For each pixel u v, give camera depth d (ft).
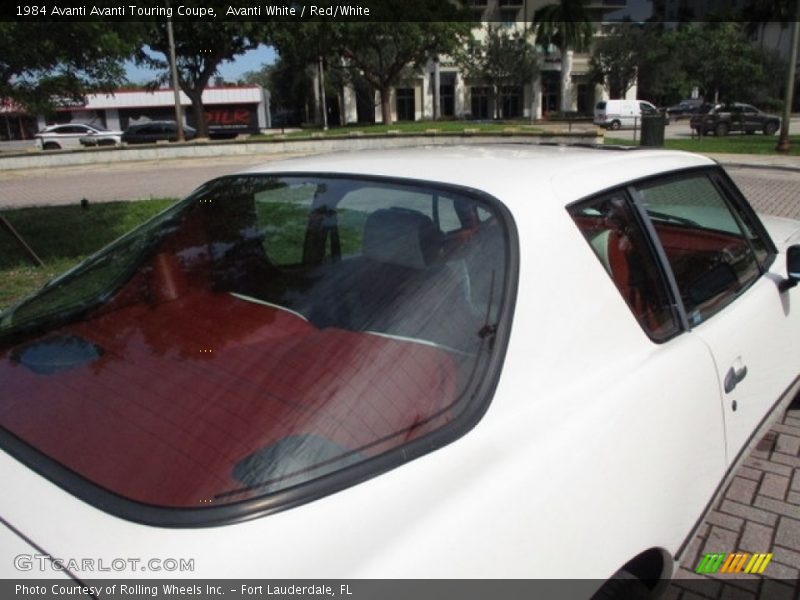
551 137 72.33
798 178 49.44
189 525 3.96
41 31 22.06
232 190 7.89
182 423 4.83
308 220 6.84
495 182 6.17
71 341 6.19
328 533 3.95
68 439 4.78
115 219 34.45
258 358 5.47
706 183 8.78
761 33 196.75
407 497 4.25
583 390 5.47
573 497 4.89
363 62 155.74
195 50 112.98
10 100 26.27
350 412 4.78
